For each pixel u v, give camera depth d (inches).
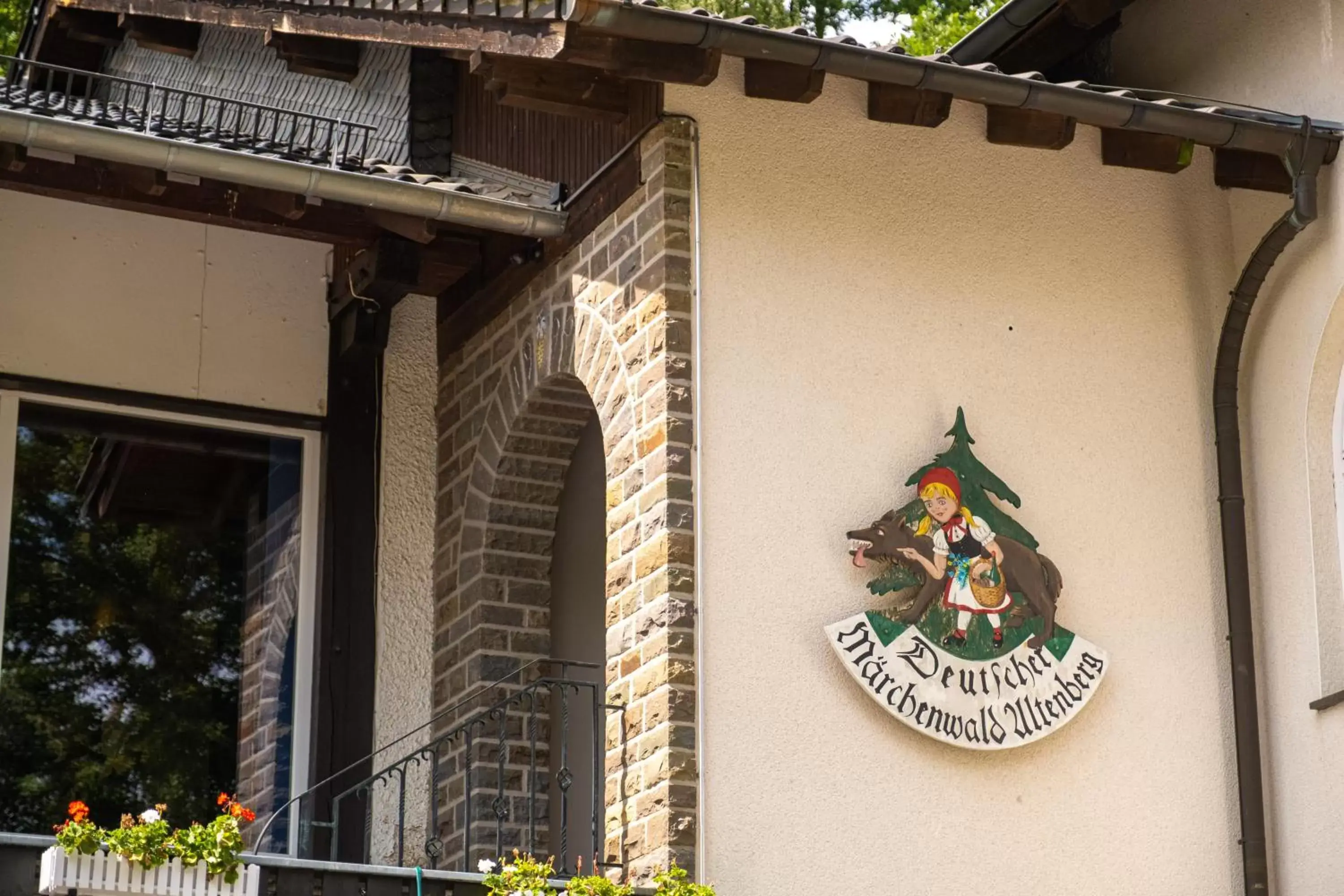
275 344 378.3
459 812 345.7
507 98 309.1
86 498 360.8
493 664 351.6
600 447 380.2
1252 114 328.5
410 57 386.0
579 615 368.8
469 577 358.0
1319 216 330.0
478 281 368.5
